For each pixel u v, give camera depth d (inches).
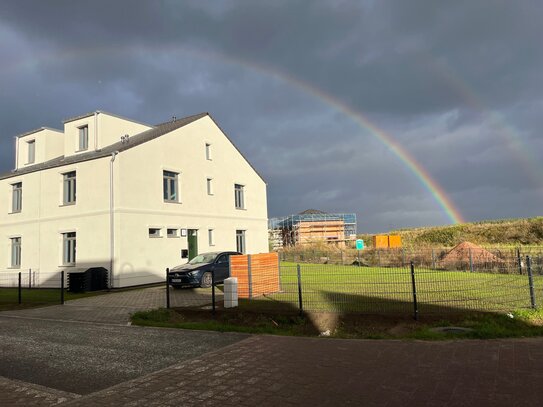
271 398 187.5
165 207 882.1
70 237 864.3
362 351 258.7
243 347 280.8
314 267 886.4
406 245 1366.9
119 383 220.4
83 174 831.7
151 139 861.2
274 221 2154.3
